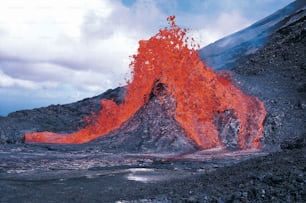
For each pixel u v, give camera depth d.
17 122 59.19
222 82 54.72
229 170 18.02
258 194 11.55
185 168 27.77
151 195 15.32
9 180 21.47
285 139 43.12
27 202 15.87
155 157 34.91
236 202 11.34
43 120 63.47
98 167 28.12
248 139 44.22
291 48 68.31
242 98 51.28
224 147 42.78
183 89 50.34
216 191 13.03
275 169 13.98
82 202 15.86
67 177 23.08
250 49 83.00
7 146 39.53
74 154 36.31
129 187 19.50
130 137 43.53
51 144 43.62
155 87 51.16
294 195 10.95
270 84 56.84
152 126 44.72
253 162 18.50
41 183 20.72
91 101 71.38
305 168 12.83
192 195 13.33
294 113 47.91
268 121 46.59
